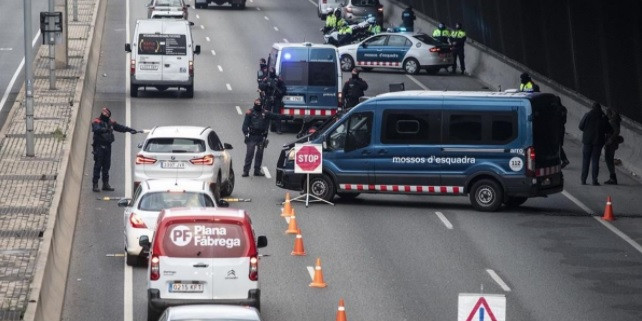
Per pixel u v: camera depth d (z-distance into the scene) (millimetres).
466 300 50594
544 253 86188
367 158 101188
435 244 87938
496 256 84750
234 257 64062
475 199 100312
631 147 122312
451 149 100000
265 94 134625
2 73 162500
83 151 119312
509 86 165000
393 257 83625
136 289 74250
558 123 102062
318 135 102562
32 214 87875
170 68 153500
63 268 77500
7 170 104062
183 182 80750
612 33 126250
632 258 85438
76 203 97625
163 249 63750
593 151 113625
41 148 113938
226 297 64000
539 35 155375
